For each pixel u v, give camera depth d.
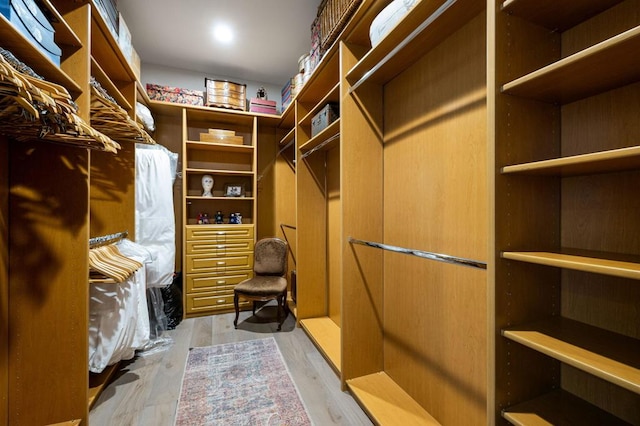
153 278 2.48
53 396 1.42
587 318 0.90
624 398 0.82
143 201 2.53
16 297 1.38
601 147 0.85
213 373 1.99
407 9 1.36
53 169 1.43
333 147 2.79
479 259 1.22
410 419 1.46
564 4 0.82
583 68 0.71
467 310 1.28
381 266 1.90
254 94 3.69
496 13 0.85
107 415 1.57
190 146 3.26
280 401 1.70
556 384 0.96
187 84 3.39
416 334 1.60
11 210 1.38
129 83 2.30
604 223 0.85
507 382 0.87
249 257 3.27
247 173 3.38
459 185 1.32
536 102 0.91
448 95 1.38
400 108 1.73
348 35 1.79
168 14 2.46
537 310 0.92
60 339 1.43
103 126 1.83
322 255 2.95
